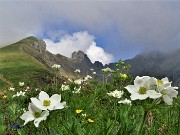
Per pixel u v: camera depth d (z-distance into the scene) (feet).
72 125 1.39
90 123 1.88
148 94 1.06
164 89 1.07
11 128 1.82
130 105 1.91
